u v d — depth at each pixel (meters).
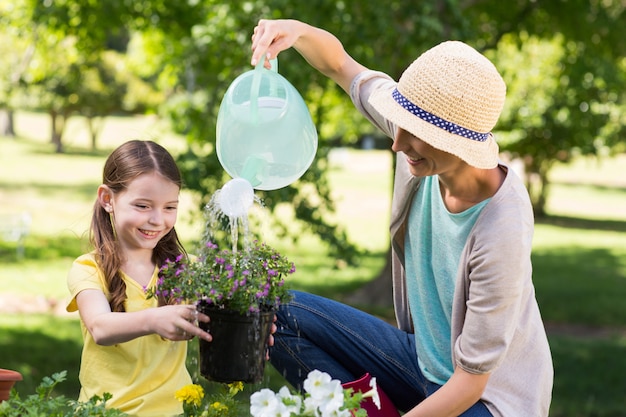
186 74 9.59
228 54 8.42
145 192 2.55
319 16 7.53
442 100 2.33
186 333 2.31
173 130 8.75
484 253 2.41
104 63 28.80
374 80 2.96
